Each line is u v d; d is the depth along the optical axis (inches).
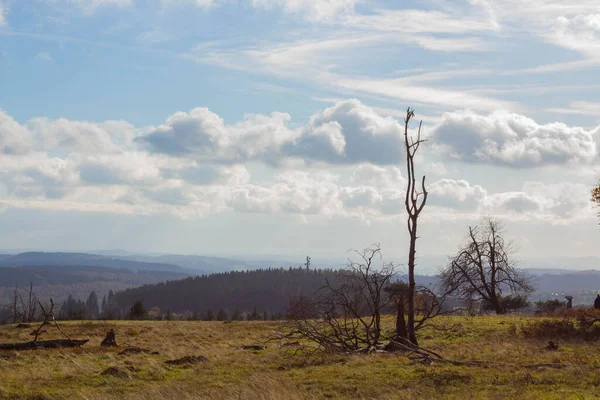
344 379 718.5
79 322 2354.8
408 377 716.7
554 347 975.0
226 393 642.8
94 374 808.3
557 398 576.7
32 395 666.8
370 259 1029.8
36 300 2795.3
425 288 1058.1
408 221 1039.0
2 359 972.6
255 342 1332.4
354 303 1040.2
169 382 740.0
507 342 1102.4
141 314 3198.8
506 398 582.9
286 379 726.5
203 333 1770.4
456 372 728.3
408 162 1044.5
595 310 1534.2
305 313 1026.1
